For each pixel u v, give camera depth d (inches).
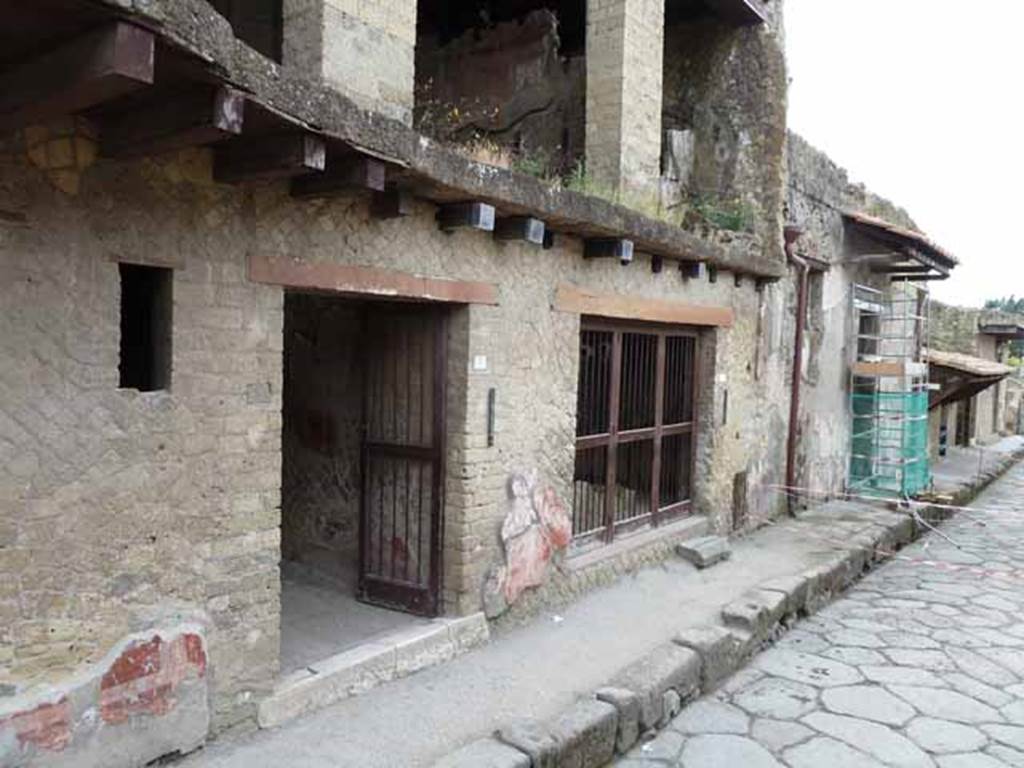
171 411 129.0
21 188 109.1
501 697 168.9
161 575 129.3
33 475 112.9
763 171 327.6
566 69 335.6
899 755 167.3
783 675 209.6
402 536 203.9
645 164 266.8
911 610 270.4
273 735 146.0
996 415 936.3
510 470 205.3
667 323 275.9
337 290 155.6
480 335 192.4
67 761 117.2
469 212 169.0
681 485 298.5
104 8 77.7
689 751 167.3
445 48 373.1
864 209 450.9
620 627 214.8
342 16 169.6
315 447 231.5
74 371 116.4
